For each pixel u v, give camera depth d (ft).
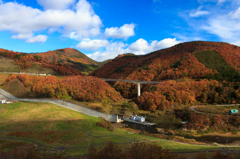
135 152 112.57
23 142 185.26
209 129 319.68
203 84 487.20
